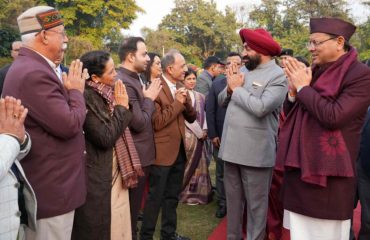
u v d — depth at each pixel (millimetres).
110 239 2527
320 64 2289
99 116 2410
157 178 3240
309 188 2223
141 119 2877
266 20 37906
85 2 34094
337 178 2174
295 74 2246
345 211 2203
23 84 1952
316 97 2121
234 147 3088
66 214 2107
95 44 35438
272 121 3146
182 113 3410
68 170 2102
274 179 3506
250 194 3139
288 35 33531
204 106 4742
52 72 2084
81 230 2432
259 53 3031
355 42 25312
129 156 2654
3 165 1625
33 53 2074
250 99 2934
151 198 3258
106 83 2604
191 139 4262
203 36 49188
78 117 2080
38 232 2055
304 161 2158
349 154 2162
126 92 2615
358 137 2221
